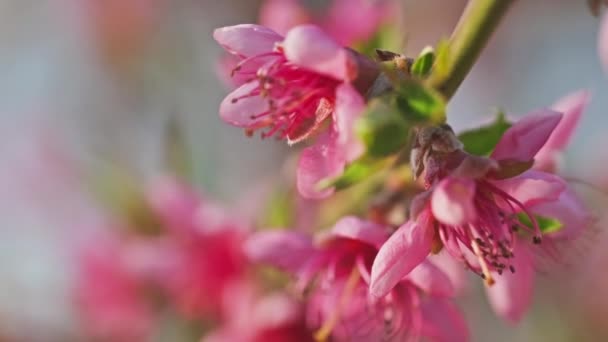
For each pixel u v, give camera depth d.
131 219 0.47
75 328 0.51
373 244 0.36
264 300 0.43
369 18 0.42
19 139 0.57
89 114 0.57
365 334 0.37
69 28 0.64
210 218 0.44
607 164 0.58
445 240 0.34
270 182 0.46
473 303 0.55
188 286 0.45
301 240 0.38
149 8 0.60
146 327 0.47
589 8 0.36
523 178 0.34
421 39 0.70
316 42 0.33
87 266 0.48
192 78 0.57
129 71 0.58
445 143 0.34
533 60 0.72
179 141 0.45
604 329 0.58
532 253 0.38
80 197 0.52
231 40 0.35
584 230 0.38
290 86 0.35
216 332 0.45
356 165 0.33
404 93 0.33
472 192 0.34
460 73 0.34
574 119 0.38
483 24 0.34
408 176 0.37
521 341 0.56
